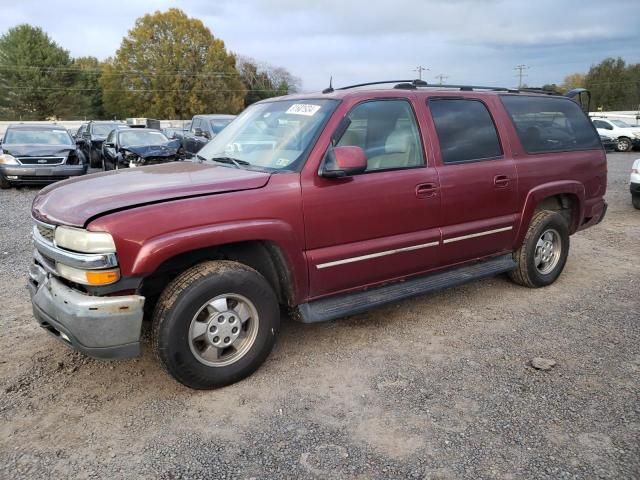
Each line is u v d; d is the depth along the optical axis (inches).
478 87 193.3
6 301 195.6
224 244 134.6
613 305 193.9
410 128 165.0
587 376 141.1
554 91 223.6
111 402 129.6
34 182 483.2
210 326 130.4
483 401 129.3
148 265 118.3
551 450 110.3
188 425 120.4
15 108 2716.5
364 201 150.1
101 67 3125.0
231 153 164.6
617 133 991.6
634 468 104.5
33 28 2728.8
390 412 125.1
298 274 141.8
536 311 188.1
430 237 166.6
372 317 182.7
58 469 105.8
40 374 142.6
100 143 673.6
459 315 184.7
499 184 183.5
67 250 120.3
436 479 102.3
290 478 103.0
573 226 221.6
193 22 2559.1
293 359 151.9
